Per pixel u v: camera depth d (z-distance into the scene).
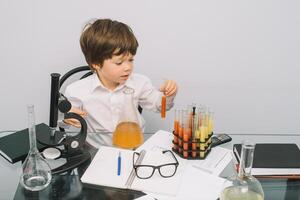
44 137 1.09
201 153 1.08
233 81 1.85
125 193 0.95
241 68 1.82
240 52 1.79
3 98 1.82
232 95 1.88
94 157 1.08
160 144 1.16
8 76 1.77
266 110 1.92
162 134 1.23
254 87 1.87
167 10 1.68
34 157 0.97
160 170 1.02
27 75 1.78
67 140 1.07
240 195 0.85
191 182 0.98
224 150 1.15
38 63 1.75
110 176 1.00
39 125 1.18
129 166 1.04
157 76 1.81
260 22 1.73
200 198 0.92
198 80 1.83
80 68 1.52
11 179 1.01
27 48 1.72
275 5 1.70
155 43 1.75
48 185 0.98
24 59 1.74
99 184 0.97
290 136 1.26
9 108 1.84
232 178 0.91
